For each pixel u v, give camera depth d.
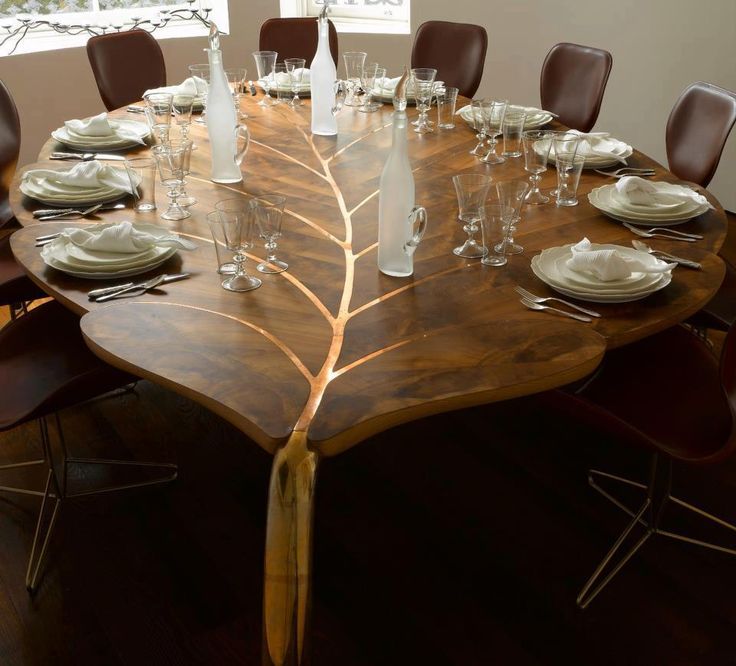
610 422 1.66
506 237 1.76
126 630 1.80
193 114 3.01
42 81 4.11
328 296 1.59
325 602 1.88
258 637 1.79
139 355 1.35
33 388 1.82
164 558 2.01
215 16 4.90
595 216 2.02
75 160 2.38
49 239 1.80
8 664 1.72
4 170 2.66
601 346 1.38
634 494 2.27
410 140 2.72
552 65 3.43
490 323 1.48
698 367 1.96
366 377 1.30
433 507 2.21
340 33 5.05
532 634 1.81
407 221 1.63
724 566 2.00
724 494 2.27
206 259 1.75
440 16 4.96
